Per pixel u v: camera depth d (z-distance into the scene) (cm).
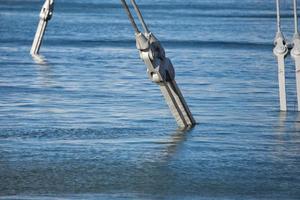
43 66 7600
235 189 3522
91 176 3681
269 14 18512
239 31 12988
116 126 4716
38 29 8638
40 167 3819
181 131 4594
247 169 3828
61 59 8262
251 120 4956
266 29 13475
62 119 4906
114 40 10825
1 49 9125
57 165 3853
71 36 11344
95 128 4653
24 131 4553
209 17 17075
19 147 4181
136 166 3850
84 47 9681
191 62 8162
